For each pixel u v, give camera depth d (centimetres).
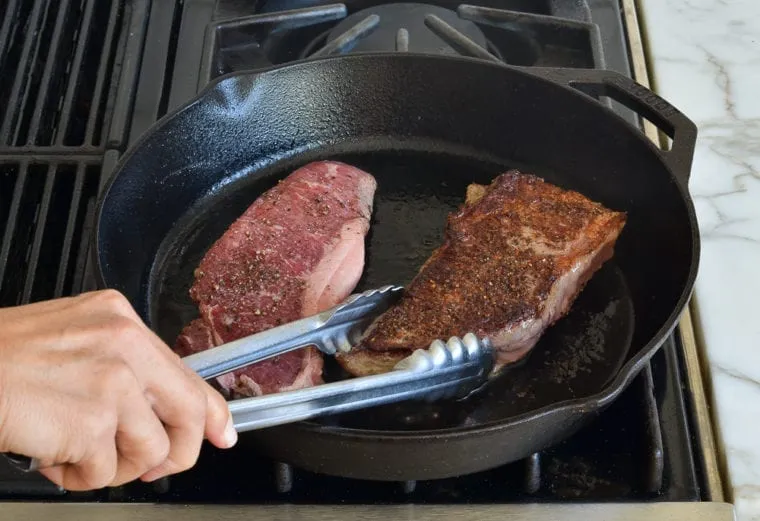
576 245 72
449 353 66
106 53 83
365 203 77
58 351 53
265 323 70
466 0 88
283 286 72
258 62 84
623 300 74
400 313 70
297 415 61
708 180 79
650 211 74
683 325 72
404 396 65
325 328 68
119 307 55
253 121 79
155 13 86
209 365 64
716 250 75
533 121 78
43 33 85
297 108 80
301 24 84
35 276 73
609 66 83
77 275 73
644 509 64
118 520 64
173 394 55
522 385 70
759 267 74
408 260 76
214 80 77
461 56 78
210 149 79
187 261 77
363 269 75
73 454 53
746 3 89
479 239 73
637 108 74
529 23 83
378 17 85
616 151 76
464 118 80
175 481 66
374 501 65
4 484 65
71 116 81
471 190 76
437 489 66
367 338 69
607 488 65
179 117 76
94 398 53
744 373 70
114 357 54
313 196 76
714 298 73
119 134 79
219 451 67
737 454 67
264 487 66
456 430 61
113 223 72
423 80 79
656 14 88
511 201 74
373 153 82
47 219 76
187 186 78
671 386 69
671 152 72
